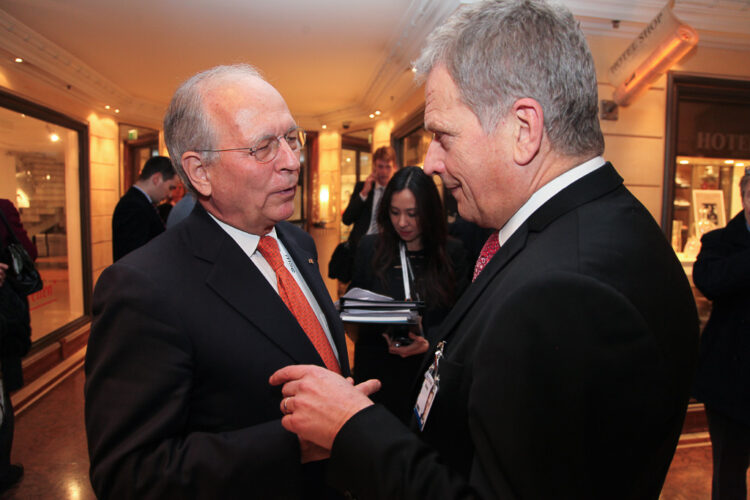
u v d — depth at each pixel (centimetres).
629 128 268
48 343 391
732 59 272
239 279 82
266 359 79
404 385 158
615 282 48
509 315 48
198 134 80
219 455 68
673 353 51
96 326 73
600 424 45
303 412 61
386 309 134
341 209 768
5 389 220
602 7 247
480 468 50
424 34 325
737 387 168
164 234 86
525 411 46
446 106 62
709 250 182
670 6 210
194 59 414
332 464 57
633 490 49
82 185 482
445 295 171
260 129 80
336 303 140
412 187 166
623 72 248
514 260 60
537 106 57
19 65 364
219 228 87
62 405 322
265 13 320
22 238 235
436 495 49
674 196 278
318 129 762
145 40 368
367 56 414
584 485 45
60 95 437
